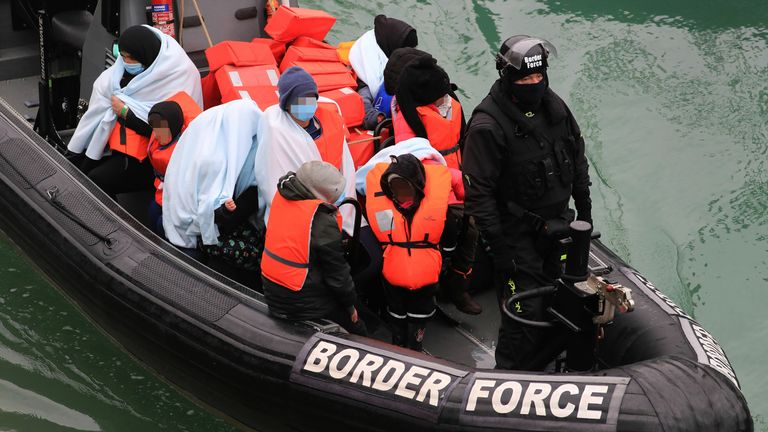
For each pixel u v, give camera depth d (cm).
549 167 1494
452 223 1686
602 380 1328
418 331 1662
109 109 1856
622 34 2817
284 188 1470
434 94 1755
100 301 1748
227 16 2103
